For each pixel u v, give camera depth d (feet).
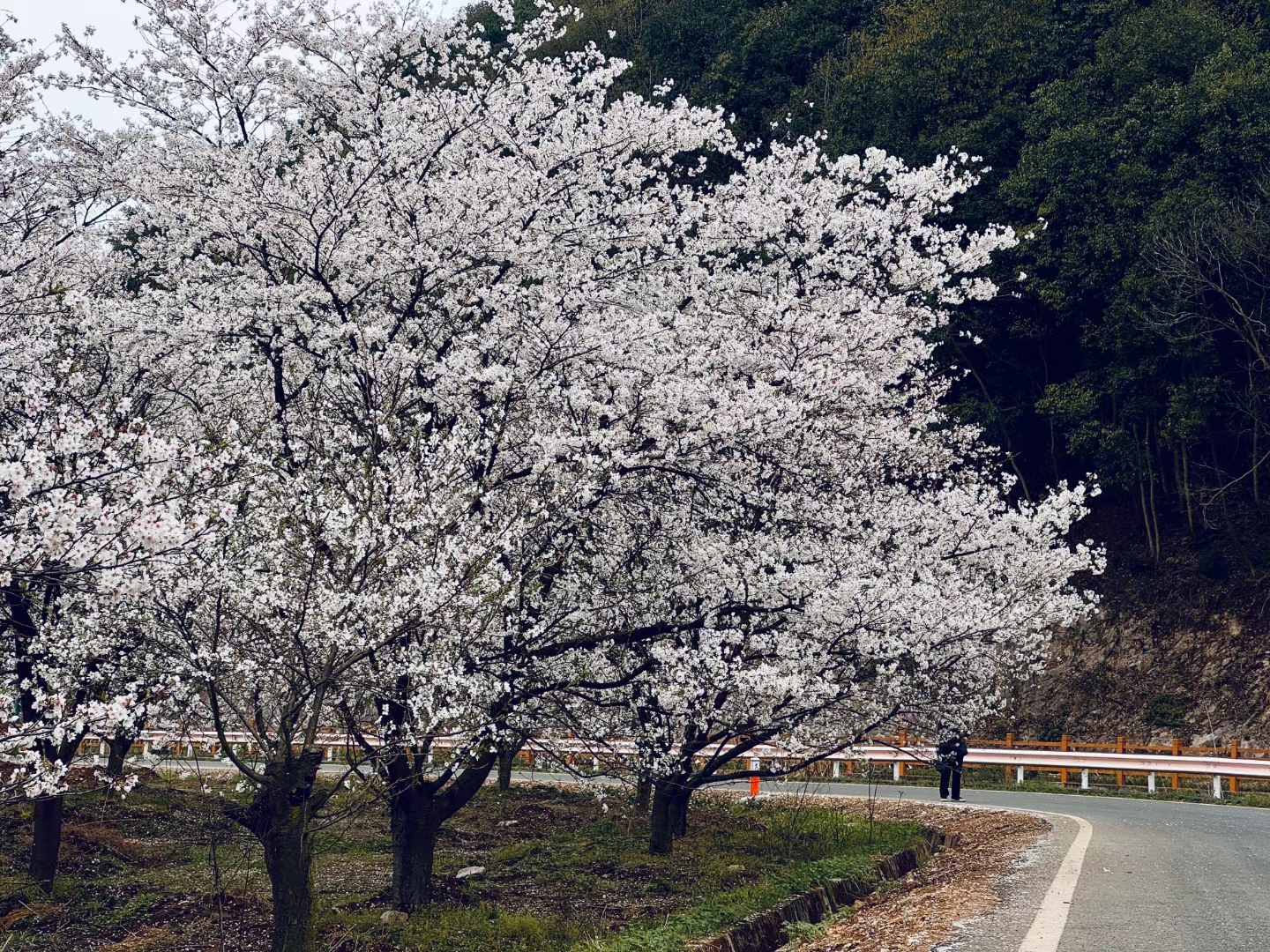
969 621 33.73
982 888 29.89
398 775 32.68
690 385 31.63
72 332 36.37
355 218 36.63
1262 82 85.15
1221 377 85.40
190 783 61.98
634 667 34.63
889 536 38.14
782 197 41.70
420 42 40.88
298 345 35.45
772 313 36.86
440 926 31.24
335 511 26.66
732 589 33.19
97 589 22.26
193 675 26.76
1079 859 34.32
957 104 100.32
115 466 21.04
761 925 29.07
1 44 36.60
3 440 24.34
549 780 69.15
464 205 35.83
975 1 104.17
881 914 29.09
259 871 39.73
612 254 42.65
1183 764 63.36
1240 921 23.75
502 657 30.60
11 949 30.40
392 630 26.81
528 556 32.35
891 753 69.92
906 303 44.88
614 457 29.99
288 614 26.68
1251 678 80.84
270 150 38.50
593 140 39.91
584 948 27.20
